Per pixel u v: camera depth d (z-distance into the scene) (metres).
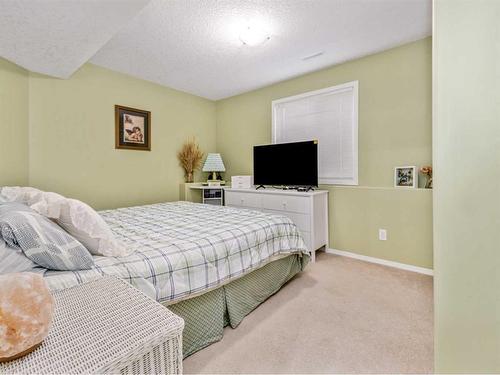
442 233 0.62
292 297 2.08
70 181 2.81
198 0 1.90
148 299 0.84
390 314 1.82
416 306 1.92
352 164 3.06
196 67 3.10
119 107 3.20
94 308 0.78
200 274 1.43
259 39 2.41
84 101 2.90
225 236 1.71
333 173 3.22
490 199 0.55
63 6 1.56
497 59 0.54
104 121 3.08
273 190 3.33
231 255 1.65
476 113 0.56
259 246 1.90
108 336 0.65
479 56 0.56
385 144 2.78
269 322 1.74
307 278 2.44
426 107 2.53
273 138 3.74
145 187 3.52
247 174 4.12
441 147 0.62
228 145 4.38
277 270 2.16
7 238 0.97
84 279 1.04
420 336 1.58
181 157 3.96
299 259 2.43
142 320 0.72
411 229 2.62
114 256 1.27
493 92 0.54
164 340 0.68
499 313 0.55
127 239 1.59
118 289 0.91
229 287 1.70
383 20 2.20
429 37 2.48
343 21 2.21
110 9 1.60
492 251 0.56
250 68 3.15
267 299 2.04
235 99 4.23
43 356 0.58
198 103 4.24
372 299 2.03
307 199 2.92
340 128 3.15
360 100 2.94
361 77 2.91
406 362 1.37
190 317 1.45
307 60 2.95
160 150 3.69
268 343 1.52
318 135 3.34
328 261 2.91
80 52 2.14
